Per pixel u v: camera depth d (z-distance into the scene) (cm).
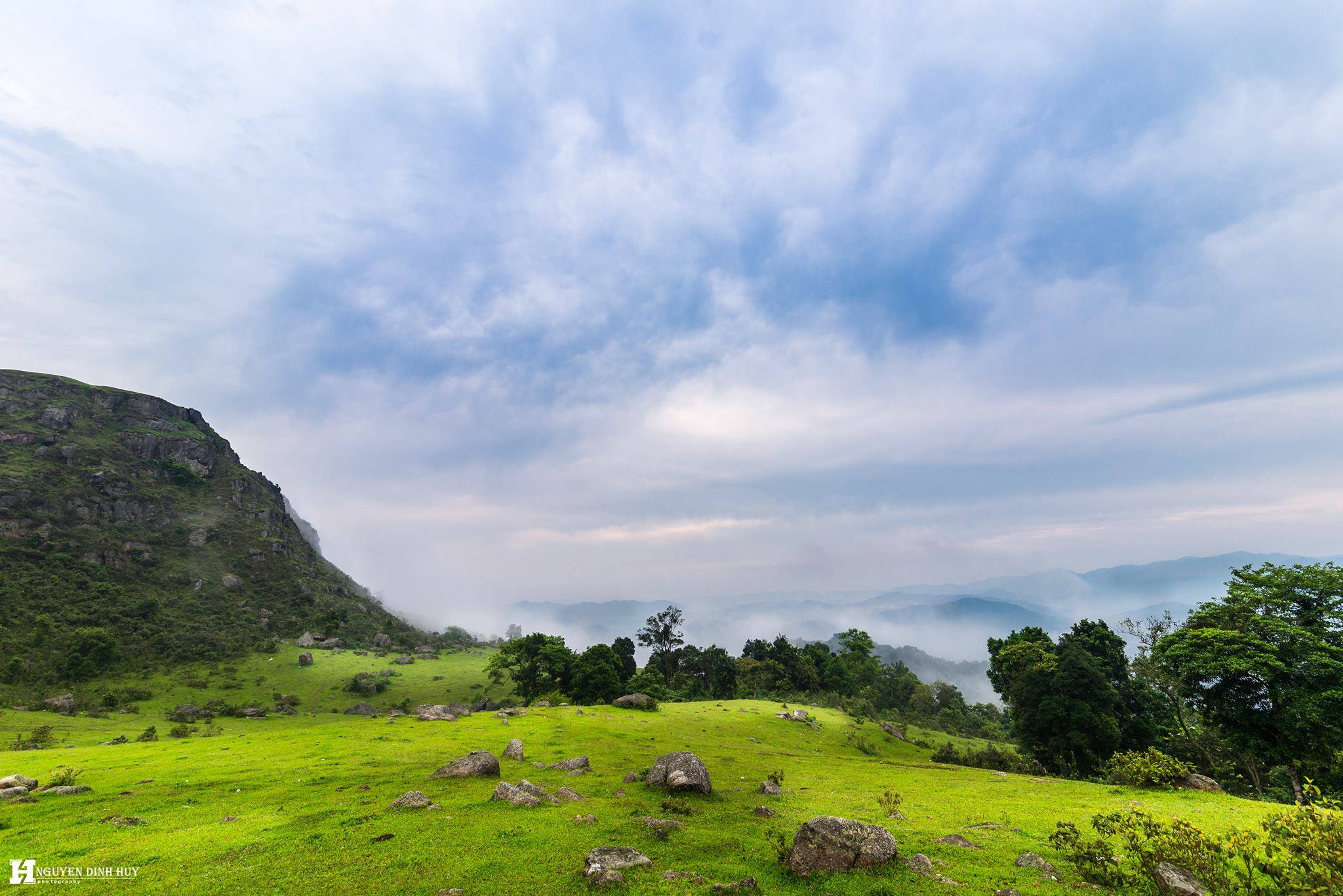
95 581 16625
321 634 19400
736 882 1780
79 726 9644
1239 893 1499
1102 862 1812
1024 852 2111
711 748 6209
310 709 12975
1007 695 8300
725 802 3095
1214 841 1736
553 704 11031
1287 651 4581
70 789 3180
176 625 16388
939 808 3228
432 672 17025
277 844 2198
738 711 9881
